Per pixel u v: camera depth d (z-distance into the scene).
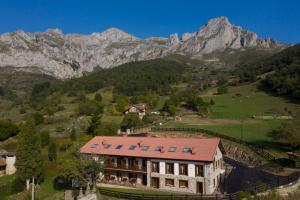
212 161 50.19
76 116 118.50
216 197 39.88
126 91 177.00
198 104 124.31
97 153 60.28
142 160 57.19
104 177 60.12
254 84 172.00
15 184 58.94
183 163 52.50
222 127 90.94
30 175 58.94
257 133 81.44
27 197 55.56
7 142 91.06
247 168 56.78
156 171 55.25
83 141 82.38
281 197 38.25
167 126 94.56
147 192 51.31
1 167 72.31
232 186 52.28
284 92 139.12
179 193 50.94
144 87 183.00
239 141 70.62
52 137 90.38
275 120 99.25
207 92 171.75
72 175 50.06
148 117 106.50
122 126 96.38
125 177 59.22
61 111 135.25
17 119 126.44
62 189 58.00
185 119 107.94
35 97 193.25
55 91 198.62
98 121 91.38
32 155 59.72
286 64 188.25
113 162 60.12
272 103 130.00
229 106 130.00
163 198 42.44
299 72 150.25
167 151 55.41
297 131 62.75
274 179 47.00
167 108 123.12
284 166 54.75
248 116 109.56
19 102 189.38
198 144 54.97
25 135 60.47
